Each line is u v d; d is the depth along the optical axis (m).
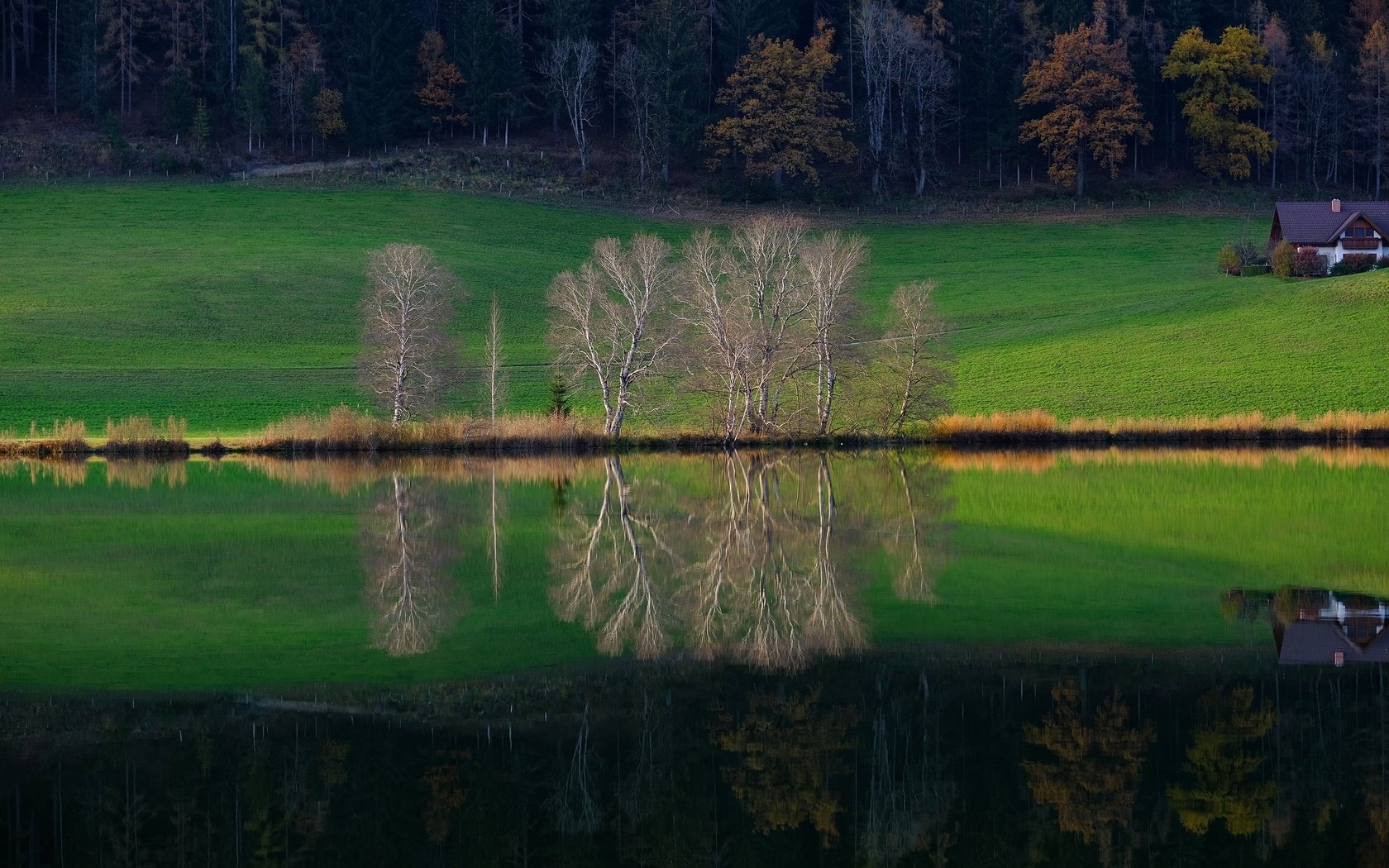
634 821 17.38
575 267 118.44
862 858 16.17
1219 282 106.88
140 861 16.17
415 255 69.56
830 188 144.88
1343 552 36.22
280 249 116.00
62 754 19.94
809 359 72.12
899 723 20.97
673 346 71.12
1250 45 142.88
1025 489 51.72
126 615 29.47
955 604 29.81
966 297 110.44
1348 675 23.33
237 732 20.91
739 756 19.64
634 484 54.72
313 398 81.62
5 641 26.92
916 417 71.50
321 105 142.12
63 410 77.19
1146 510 45.16
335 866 16.06
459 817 17.53
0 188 127.38
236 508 47.12
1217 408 75.50
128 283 104.00
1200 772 18.66
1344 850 16.27
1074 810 17.50
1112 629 27.00
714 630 27.66
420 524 43.38
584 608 30.16
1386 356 82.19
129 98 144.38
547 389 84.56
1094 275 115.56
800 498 49.91
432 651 25.97
